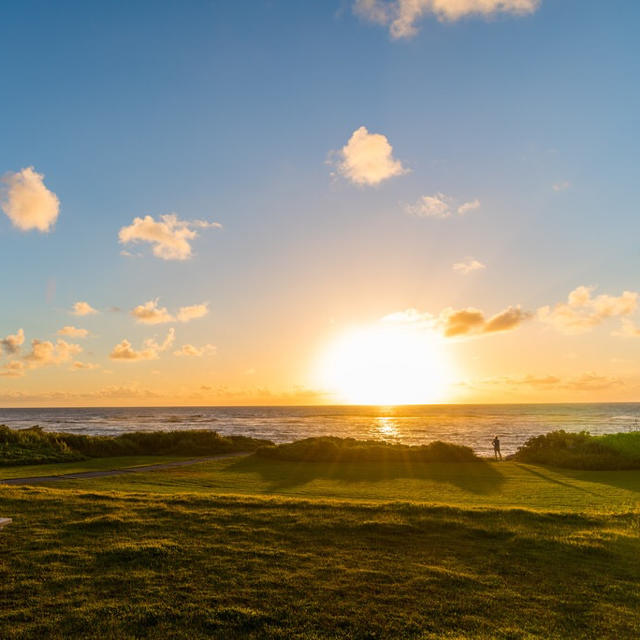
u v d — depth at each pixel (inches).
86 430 3385.8
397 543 396.8
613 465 1042.7
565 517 496.1
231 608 273.9
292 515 468.1
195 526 425.4
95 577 312.8
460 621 268.4
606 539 419.8
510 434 2874.0
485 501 629.9
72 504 499.5
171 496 560.1
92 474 869.8
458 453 1181.7
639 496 687.7
